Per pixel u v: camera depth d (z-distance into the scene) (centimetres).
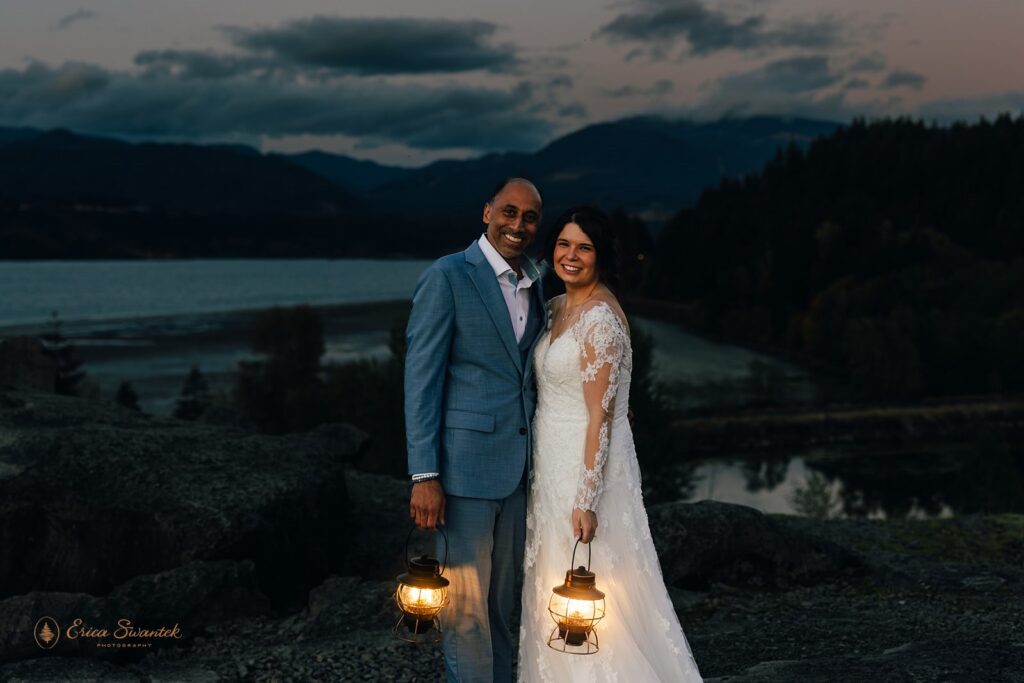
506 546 346
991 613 523
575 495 330
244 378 4331
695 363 7444
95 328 8862
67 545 505
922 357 6631
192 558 487
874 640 471
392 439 2272
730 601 564
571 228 333
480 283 333
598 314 326
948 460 4631
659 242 14675
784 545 620
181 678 397
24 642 409
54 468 518
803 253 11125
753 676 393
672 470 2181
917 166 15712
